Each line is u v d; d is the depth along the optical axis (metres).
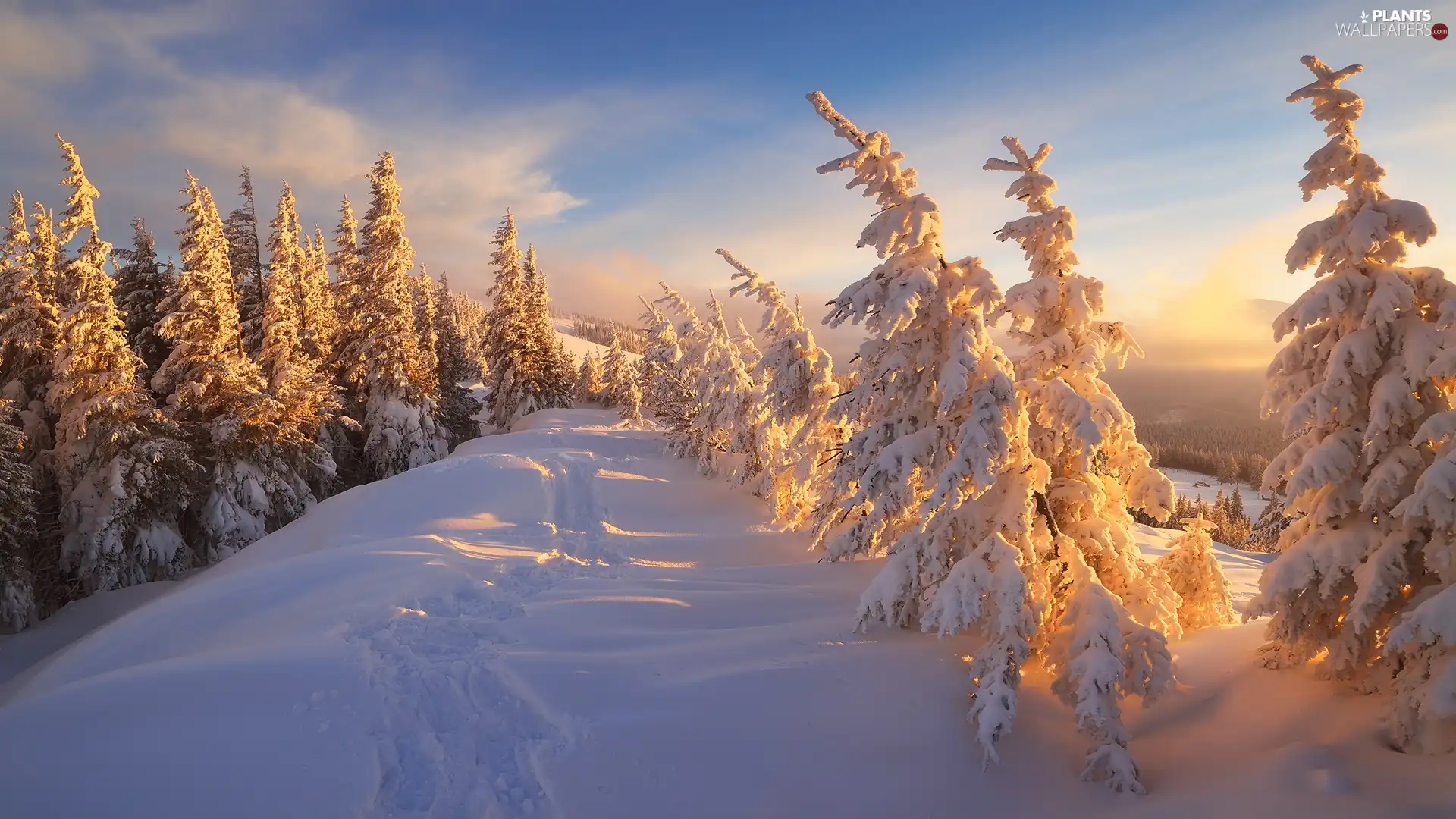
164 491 22.83
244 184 36.28
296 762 6.40
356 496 21.98
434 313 46.16
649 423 42.47
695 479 25.16
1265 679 8.41
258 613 11.30
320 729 6.93
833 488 14.17
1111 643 7.08
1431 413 7.23
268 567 13.41
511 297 47.72
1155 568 9.23
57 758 6.15
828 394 15.29
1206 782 6.74
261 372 28.31
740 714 7.64
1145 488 8.98
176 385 25.34
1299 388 8.19
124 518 21.80
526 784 6.51
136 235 30.77
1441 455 6.61
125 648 10.87
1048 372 8.57
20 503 20.05
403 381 33.78
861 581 12.17
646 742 7.14
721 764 6.94
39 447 23.91
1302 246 7.90
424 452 33.84
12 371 24.69
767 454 20.78
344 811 5.90
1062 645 7.75
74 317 21.78
